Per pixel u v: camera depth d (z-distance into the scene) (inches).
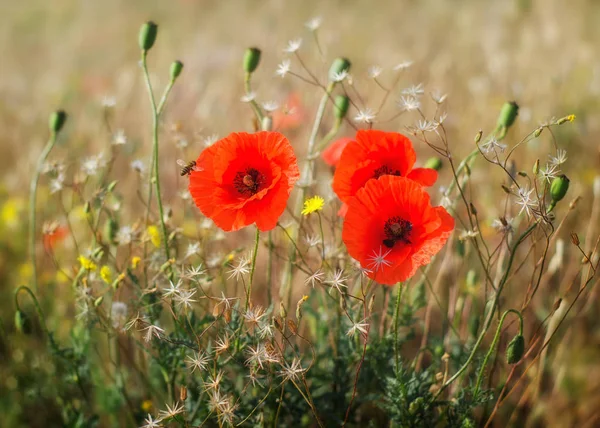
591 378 55.0
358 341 47.8
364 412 50.7
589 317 56.1
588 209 60.1
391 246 44.8
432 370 49.1
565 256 57.5
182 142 51.8
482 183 63.4
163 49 117.6
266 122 49.6
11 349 53.9
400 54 95.7
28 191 69.9
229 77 87.8
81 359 49.3
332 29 114.4
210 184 45.3
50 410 53.1
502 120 47.4
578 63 88.0
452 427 46.4
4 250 62.1
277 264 53.4
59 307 55.3
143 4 165.3
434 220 44.3
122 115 79.4
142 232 50.1
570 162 66.9
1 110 96.3
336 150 49.6
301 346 52.3
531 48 88.6
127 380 53.5
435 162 48.9
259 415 46.0
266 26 114.1
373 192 44.7
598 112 78.3
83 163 51.3
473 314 50.8
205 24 139.9
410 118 77.4
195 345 45.8
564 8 106.1
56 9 169.2
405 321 48.6
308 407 47.6
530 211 44.8
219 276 49.2
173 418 45.1
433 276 57.3
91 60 125.9
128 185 61.8
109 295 51.4
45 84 108.0
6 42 150.3
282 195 44.4
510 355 45.1
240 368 47.7
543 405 52.3
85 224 58.5
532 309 55.7
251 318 44.4
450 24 122.3
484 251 57.2
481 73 87.8
